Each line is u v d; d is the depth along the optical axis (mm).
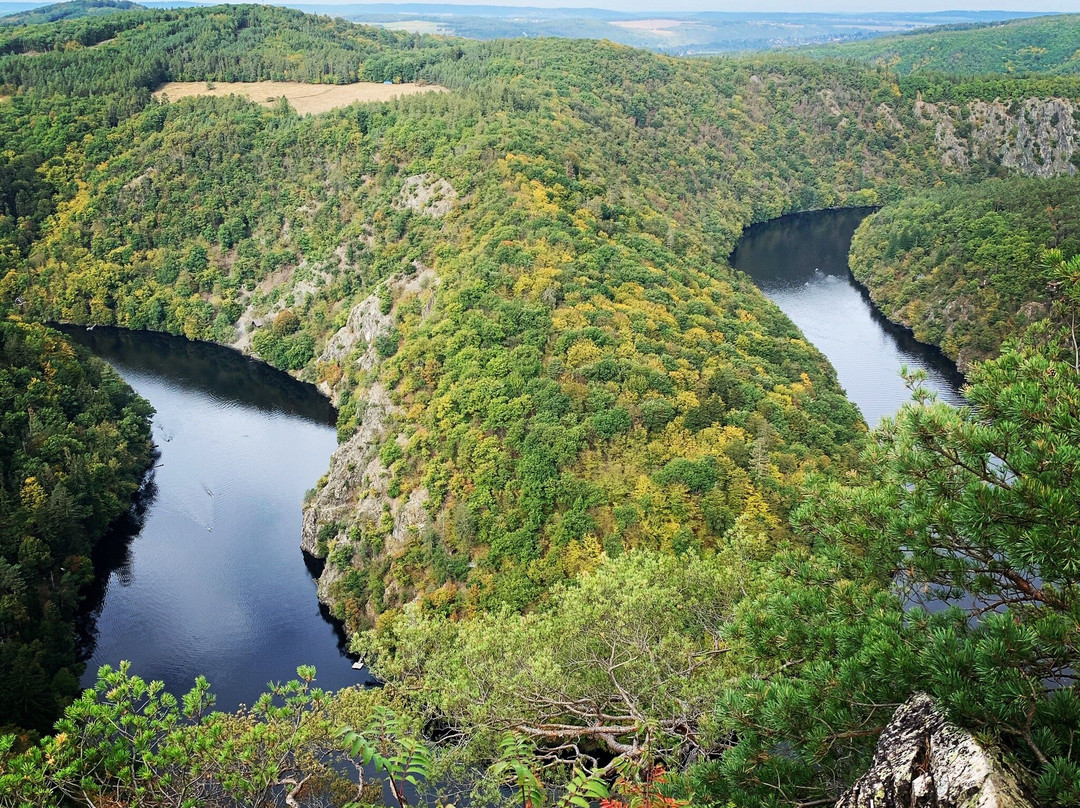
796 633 21766
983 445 18578
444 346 103688
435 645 39156
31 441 98750
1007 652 15570
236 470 114188
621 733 31234
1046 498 16641
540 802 15031
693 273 135375
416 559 83500
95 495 97875
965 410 21016
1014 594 19484
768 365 111312
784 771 19250
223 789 29875
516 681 30234
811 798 18969
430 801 33438
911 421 20109
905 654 17344
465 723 32031
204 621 85062
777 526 73625
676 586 34344
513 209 127500
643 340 101625
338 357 138750
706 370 100188
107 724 26938
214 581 91312
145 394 138250
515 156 142125
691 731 27438
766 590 27344
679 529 73812
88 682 76562
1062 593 16953
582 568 73125
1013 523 17375
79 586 86875
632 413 87625
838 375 139125
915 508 20172
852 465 87438
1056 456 17094
